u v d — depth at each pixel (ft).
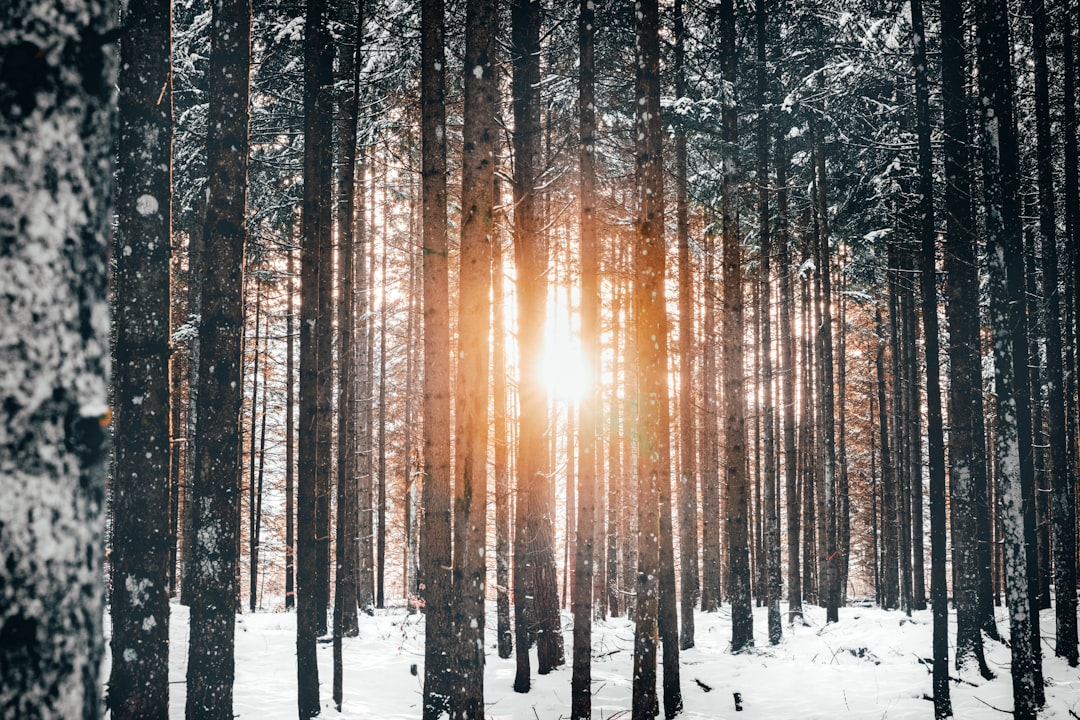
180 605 55.01
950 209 45.24
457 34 40.22
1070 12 44.34
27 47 4.28
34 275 4.26
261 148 53.42
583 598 35.09
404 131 51.44
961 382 44.57
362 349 72.08
